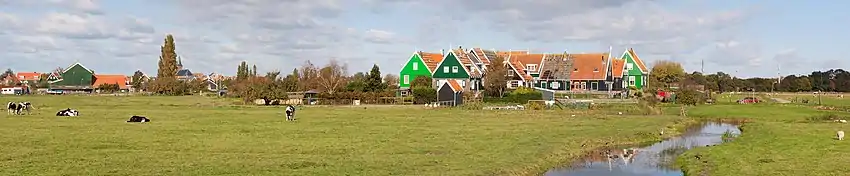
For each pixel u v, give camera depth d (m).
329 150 34.41
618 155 37.56
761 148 37.19
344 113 69.31
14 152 32.22
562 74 127.50
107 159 30.11
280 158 31.14
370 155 32.59
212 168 27.86
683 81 148.00
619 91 121.31
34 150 33.03
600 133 46.97
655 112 75.00
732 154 34.84
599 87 124.81
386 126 50.38
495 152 34.50
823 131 48.09
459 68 116.62
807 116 68.75
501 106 82.62
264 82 115.88
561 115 67.62
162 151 33.22
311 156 31.98
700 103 97.69
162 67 180.25
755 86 181.88
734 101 110.06
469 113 70.25
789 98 128.12
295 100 96.06
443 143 38.19
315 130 46.03
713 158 33.84
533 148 36.62
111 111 71.19
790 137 42.97
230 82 172.50
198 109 77.94
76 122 52.47
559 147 37.84
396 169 28.36
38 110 72.19
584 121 58.91
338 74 124.38
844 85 183.75
